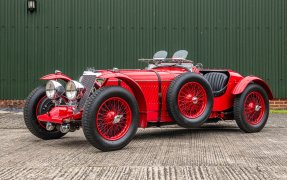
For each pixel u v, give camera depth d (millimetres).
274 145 5051
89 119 4582
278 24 10078
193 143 5246
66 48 9945
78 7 9945
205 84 5738
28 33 9906
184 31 10016
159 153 4551
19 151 4730
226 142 5309
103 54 9984
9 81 9898
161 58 6168
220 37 10055
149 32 10000
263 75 10086
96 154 4523
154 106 5602
